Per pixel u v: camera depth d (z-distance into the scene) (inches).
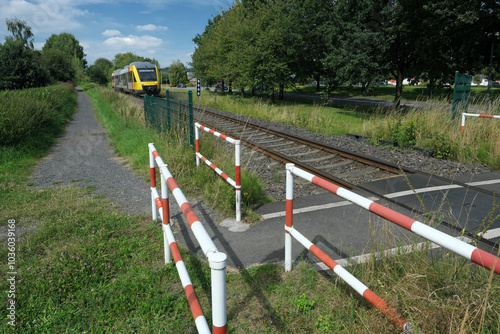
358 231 150.3
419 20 705.6
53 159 345.4
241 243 148.3
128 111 606.5
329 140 393.7
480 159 279.3
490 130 302.7
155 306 104.3
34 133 419.5
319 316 95.5
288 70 1182.3
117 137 444.1
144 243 147.8
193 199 209.8
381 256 110.3
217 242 150.3
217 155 247.4
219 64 1545.3
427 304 82.5
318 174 255.4
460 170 252.5
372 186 219.0
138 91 1263.5
